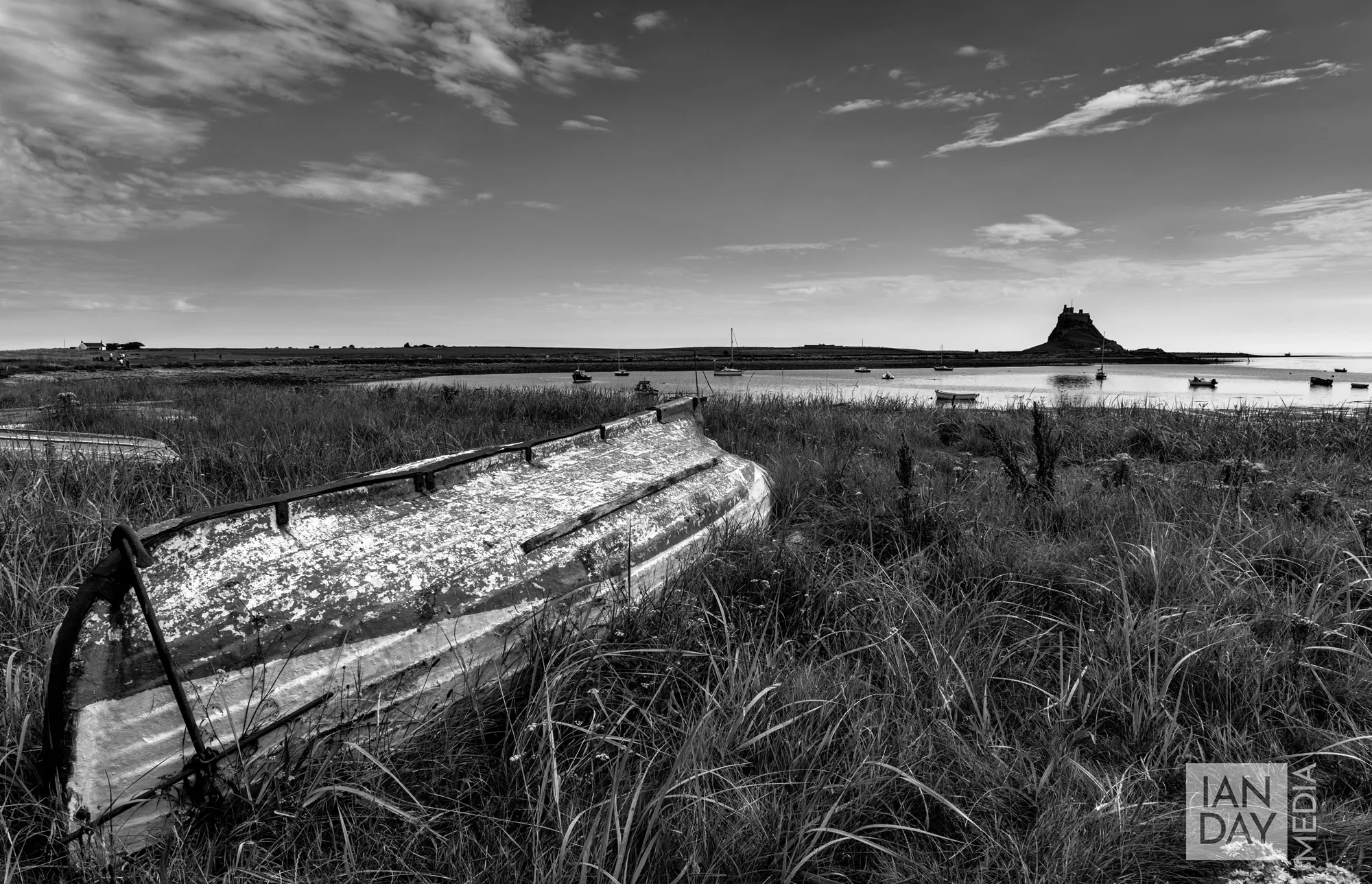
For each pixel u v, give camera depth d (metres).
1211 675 2.82
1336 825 2.09
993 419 10.55
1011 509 5.08
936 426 10.52
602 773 2.30
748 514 4.40
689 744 2.17
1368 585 3.59
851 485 5.76
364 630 2.30
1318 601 3.41
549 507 3.12
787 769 2.27
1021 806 2.19
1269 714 2.66
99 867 1.88
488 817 2.05
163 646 1.92
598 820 1.86
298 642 2.18
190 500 4.88
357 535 2.52
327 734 2.24
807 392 23.70
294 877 1.87
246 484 5.35
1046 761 2.40
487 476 3.15
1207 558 3.68
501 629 2.62
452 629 2.50
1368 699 2.73
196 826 2.02
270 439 7.07
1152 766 2.41
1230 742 2.47
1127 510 5.05
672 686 2.69
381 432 8.07
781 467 6.07
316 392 15.95
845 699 2.59
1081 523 4.86
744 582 3.60
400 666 2.37
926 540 4.40
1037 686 2.75
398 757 2.33
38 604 3.05
